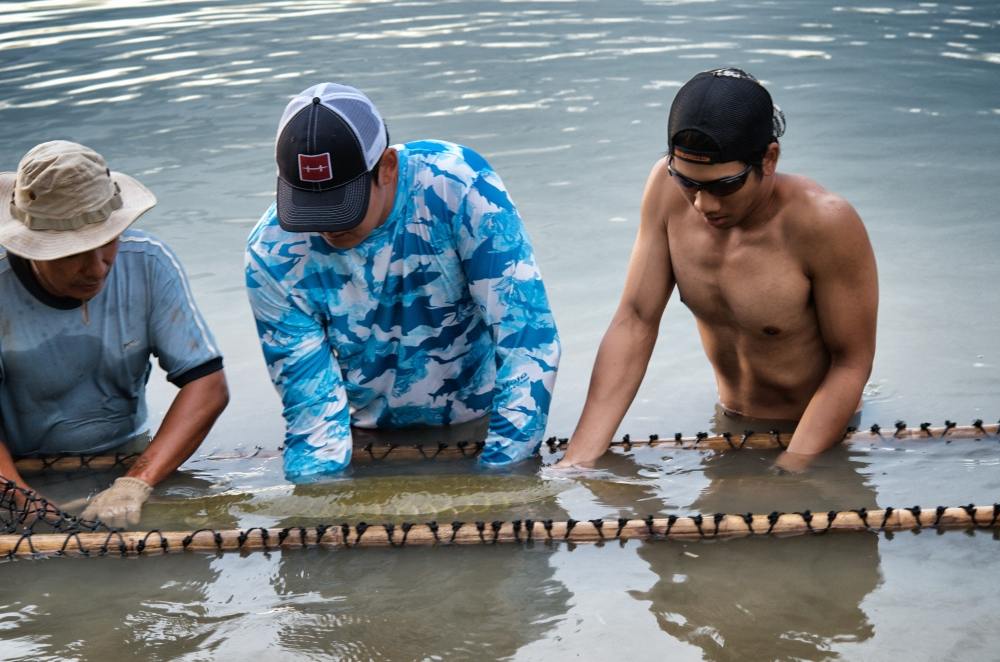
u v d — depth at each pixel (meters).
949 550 3.20
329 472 3.88
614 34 9.79
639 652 2.78
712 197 3.43
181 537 3.39
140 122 7.64
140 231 3.84
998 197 6.00
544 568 3.21
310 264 3.81
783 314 3.77
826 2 10.88
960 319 4.72
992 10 10.34
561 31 10.02
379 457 4.00
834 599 2.97
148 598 3.14
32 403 3.90
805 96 7.88
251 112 7.81
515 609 3.00
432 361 4.06
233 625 2.98
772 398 4.07
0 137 7.31
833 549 3.23
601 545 3.33
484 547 3.35
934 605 2.92
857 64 8.65
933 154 6.69
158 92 8.35
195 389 3.88
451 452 3.97
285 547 3.39
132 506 3.63
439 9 11.03
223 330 4.94
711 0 11.16
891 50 9.05
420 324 3.96
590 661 2.75
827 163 6.57
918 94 7.87
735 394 4.17
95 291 3.62
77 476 3.96
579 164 6.66
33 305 3.71
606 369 3.98
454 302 3.94
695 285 3.89
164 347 3.88
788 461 3.76
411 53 9.32
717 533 3.31
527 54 9.25
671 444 3.93
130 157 6.96
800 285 3.70
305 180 3.38
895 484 3.58
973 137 6.96
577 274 5.32
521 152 6.86
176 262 3.87
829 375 3.83
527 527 3.34
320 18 10.78
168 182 6.55
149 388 4.64
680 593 3.04
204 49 9.66
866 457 3.76
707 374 4.52
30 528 3.49
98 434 4.07
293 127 3.38
